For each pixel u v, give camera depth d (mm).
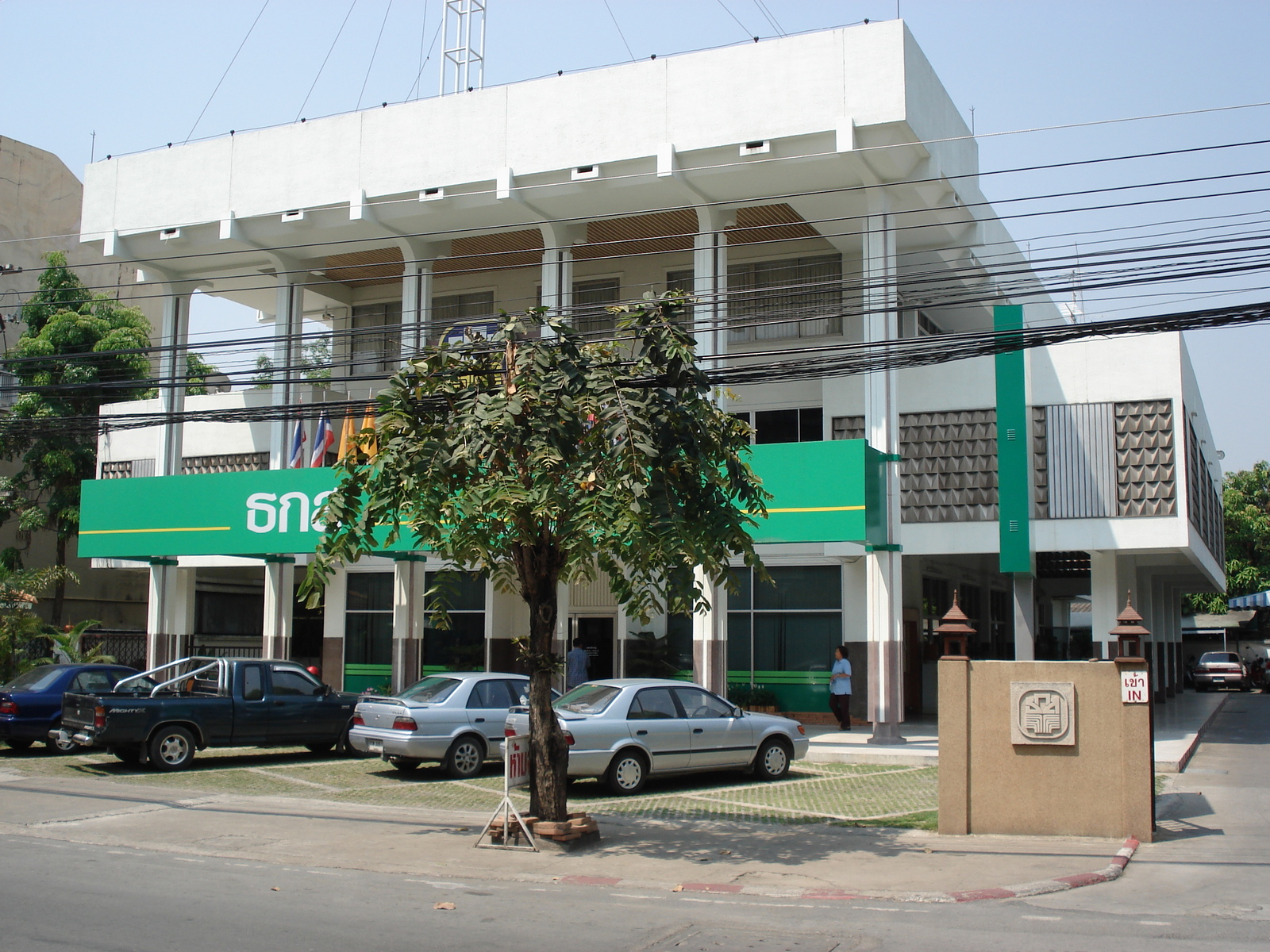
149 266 27625
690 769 15531
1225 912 8617
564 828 11141
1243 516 50406
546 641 11688
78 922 7910
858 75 20203
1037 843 11344
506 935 7770
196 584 35125
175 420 21750
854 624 24141
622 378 11109
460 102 23312
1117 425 21797
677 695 15734
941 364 23125
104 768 17031
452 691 16672
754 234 25641
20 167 36562
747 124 20828
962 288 23875
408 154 23641
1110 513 21625
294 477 23375
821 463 19625
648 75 21734
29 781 15680
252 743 17531
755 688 24719
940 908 8781
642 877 9898
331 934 7719
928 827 12344
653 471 10938
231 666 17688
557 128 22359
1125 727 11547
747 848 11164
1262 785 15539
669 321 11328
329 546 11656
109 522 25141
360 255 27172
